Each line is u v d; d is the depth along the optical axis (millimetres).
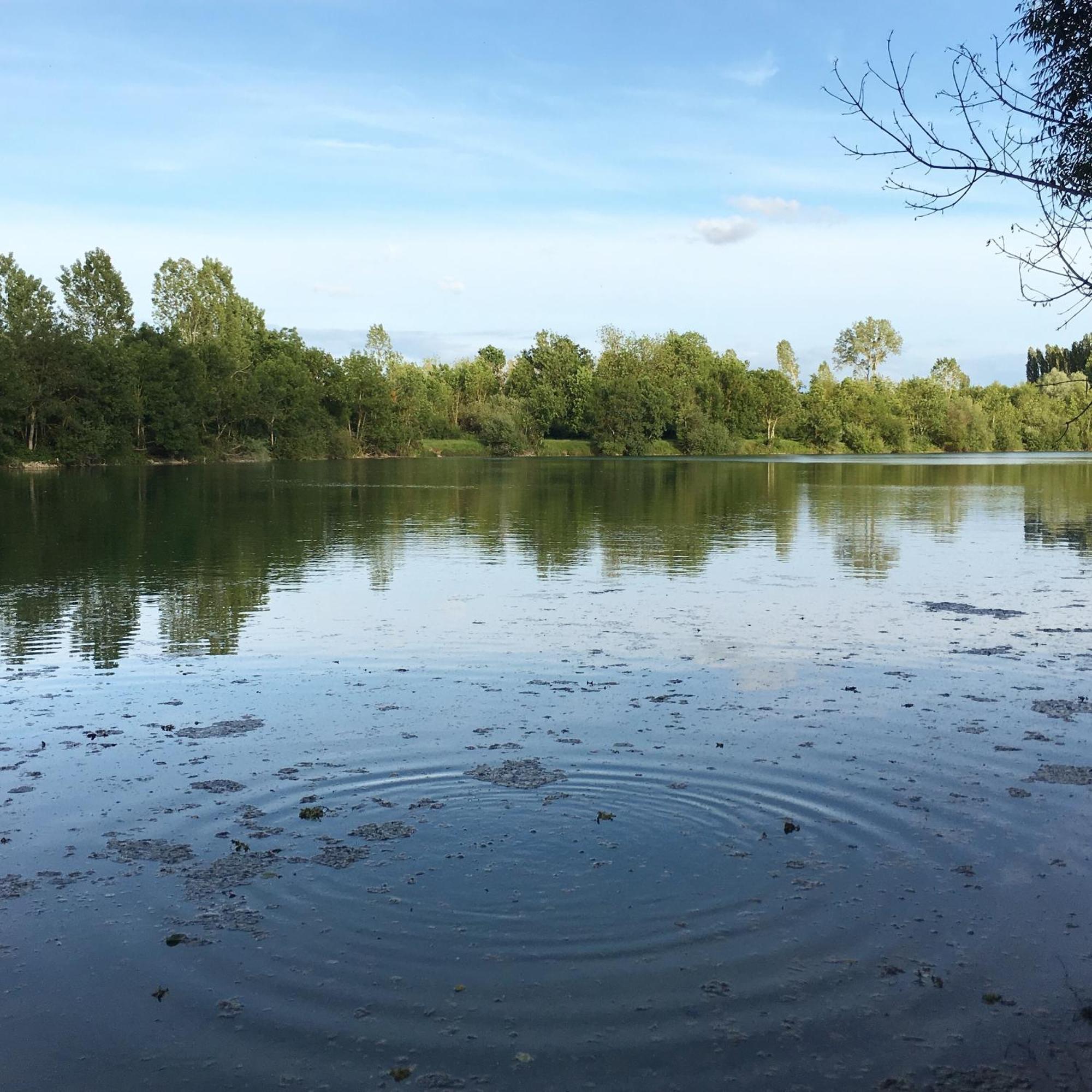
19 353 72000
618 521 30172
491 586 17234
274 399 93500
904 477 61438
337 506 36344
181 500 39438
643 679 10648
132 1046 4445
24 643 12516
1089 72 5953
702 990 4812
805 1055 4344
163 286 101250
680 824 6730
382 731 8797
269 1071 4273
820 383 137875
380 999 4746
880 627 13516
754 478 59719
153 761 8070
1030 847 6363
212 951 5168
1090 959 5066
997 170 5566
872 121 5699
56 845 6473
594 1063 4293
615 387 118562
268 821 6832
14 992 4848
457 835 6566
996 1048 4395
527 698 9891
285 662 11500
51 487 48188
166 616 14344
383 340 114000
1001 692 10094
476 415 120375
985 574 18750
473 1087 4148
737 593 16500
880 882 5883
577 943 5215
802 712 9367
